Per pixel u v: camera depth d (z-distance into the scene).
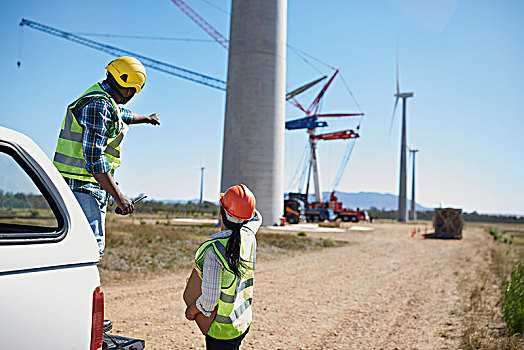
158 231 22.52
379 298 9.50
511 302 7.46
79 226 2.33
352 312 8.04
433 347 6.05
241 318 2.88
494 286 11.50
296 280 11.52
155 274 11.16
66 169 2.86
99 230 2.91
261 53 38.75
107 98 2.94
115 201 2.83
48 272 2.11
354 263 16.17
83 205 2.83
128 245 15.21
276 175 39.19
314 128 74.69
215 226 33.56
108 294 8.50
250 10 38.78
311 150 76.69
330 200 66.56
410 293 10.27
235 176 38.53
